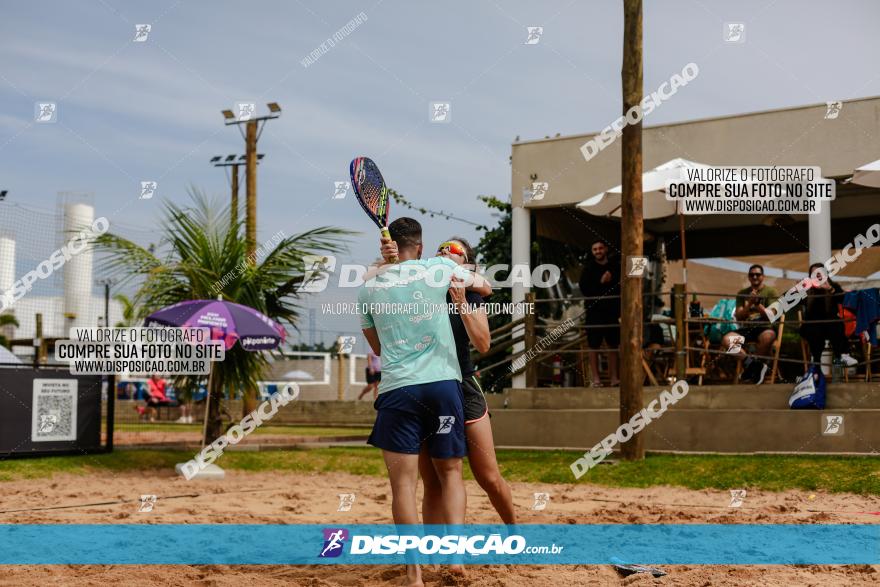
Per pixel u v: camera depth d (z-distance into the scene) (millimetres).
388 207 4988
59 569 5102
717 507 8000
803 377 10961
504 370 16406
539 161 16297
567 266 17656
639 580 4688
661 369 13102
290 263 13023
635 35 10883
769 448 10867
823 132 14086
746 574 4859
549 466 10906
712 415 11266
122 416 30062
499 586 4570
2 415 11766
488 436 5309
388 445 4633
